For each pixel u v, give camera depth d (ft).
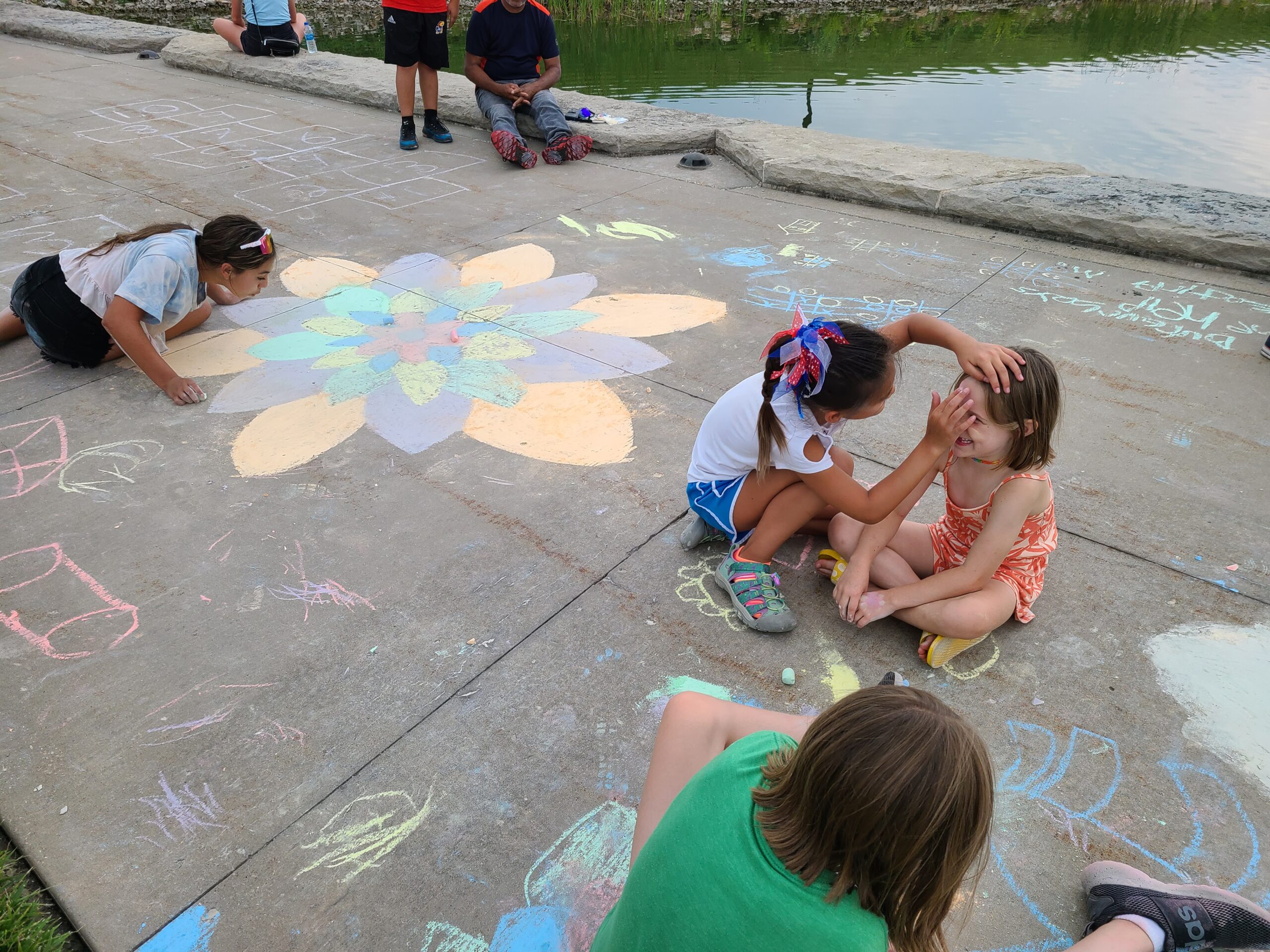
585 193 17.33
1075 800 5.97
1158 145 24.38
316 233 15.34
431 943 5.17
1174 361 11.07
